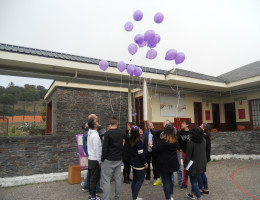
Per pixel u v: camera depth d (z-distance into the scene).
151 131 5.52
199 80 9.20
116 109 13.61
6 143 5.48
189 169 3.81
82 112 12.41
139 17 5.65
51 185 5.34
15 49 6.09
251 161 8.12
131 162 3.89
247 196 4.23
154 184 5.23
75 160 6.39
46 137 6.03
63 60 6.44
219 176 5.95
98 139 4.07
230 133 9.27
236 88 10.55
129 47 6.00
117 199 3.79
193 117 10.80
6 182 5.19
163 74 8.46
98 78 7.91
